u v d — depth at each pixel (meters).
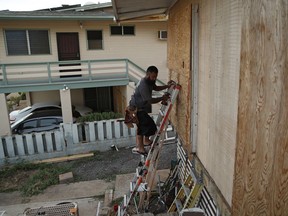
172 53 5.23
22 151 8.84
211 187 3.25
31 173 8.25
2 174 8.18
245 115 1.86
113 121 9.65
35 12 12.20
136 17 6.28
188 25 3.70
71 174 7.82
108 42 12.73
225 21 2.55
